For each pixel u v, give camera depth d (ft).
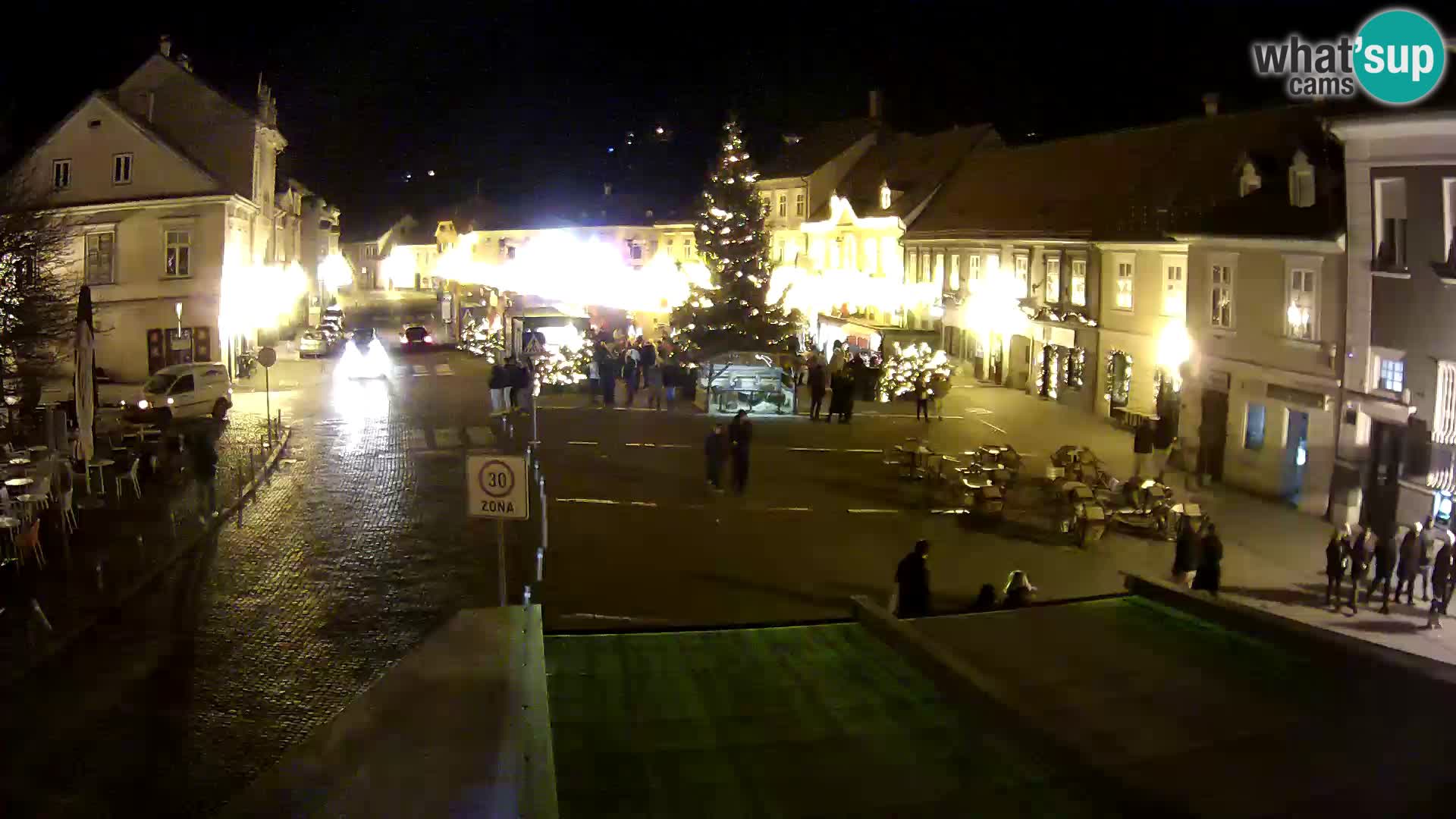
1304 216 81.51
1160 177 121.39
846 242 203.62
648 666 36.99
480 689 30.81
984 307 150.41
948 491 82.74
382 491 79.71
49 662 44.83
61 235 92.79
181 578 57.77
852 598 47.19
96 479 81.41
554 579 58.75
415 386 141.69
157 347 143.95
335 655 46.68
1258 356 86.17
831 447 100.53
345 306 317.63
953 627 41.98
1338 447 76.38
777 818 23.94
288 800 24.99
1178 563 60.39
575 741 28.99
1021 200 150.20
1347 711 30.68
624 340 153.99
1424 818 22.89
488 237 283.18
